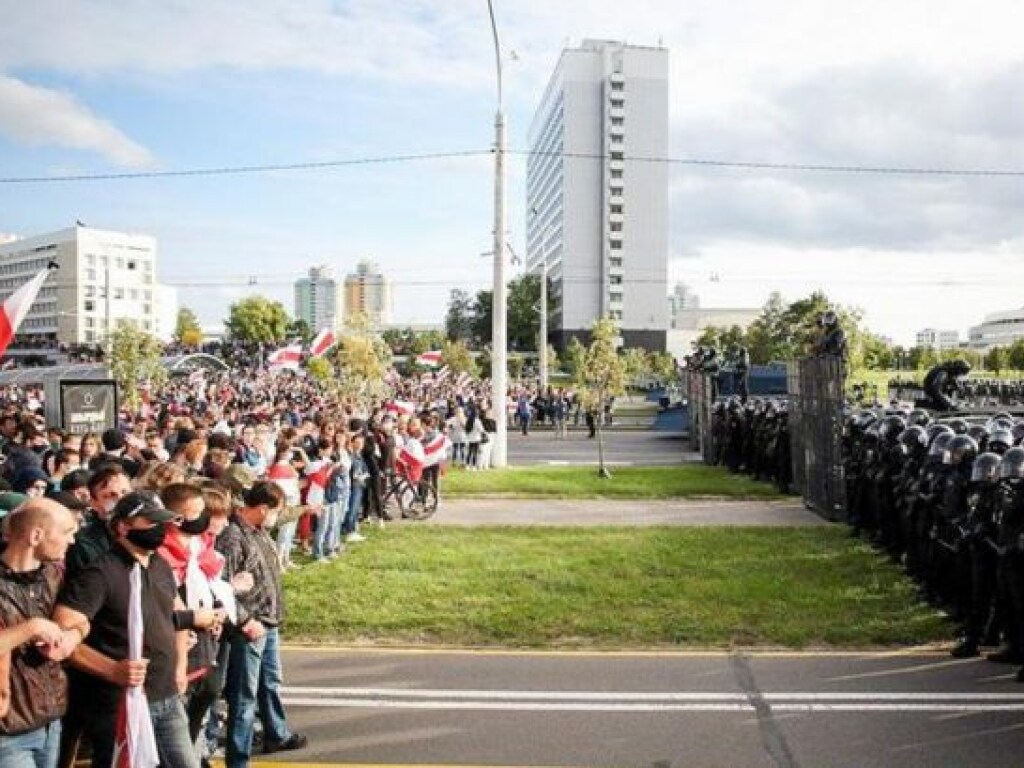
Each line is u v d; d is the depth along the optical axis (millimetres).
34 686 4664
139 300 141500
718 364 37875
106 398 17016
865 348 72188
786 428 22609
